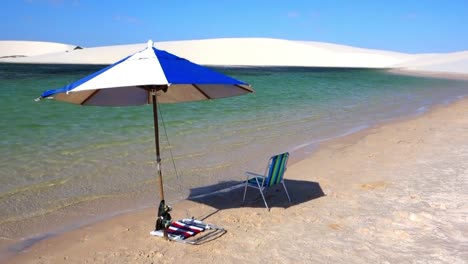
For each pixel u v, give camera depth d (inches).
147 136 517.3
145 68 202.2
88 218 271.6
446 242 223.5
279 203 294.2
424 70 2719.0
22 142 470.3
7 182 335.9
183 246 226.2
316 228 246.2
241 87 240.7
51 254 221.3
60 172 364.8
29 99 871.7
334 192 313.4
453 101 1006.4
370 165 388.5
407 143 480.4
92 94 244.8
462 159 400.2
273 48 4143.7
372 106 882.1
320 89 1279.5
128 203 299.1
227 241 230.8
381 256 209.6
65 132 532.7
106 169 376.8
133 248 225.8
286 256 211.3
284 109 802.8
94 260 212.8
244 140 504.4
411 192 305.9
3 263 212.2
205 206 292.7
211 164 400.2
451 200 287.1
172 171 375.9
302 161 410.3
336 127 609.9
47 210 283.6
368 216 262.4
